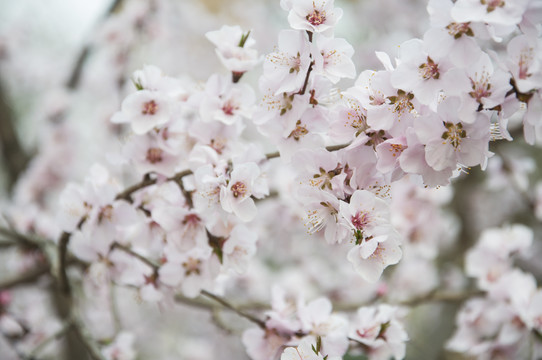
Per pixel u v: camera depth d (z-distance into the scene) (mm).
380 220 495
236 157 529
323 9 504
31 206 841
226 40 555
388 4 1364
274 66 515
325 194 497
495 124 507
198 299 689
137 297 616
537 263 1297
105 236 574
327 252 1021
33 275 739
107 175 590
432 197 768
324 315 574
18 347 744
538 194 905
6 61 1255
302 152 508
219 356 1282
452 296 722
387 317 581
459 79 487
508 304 691
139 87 562
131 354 672
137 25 979
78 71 1075
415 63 494
